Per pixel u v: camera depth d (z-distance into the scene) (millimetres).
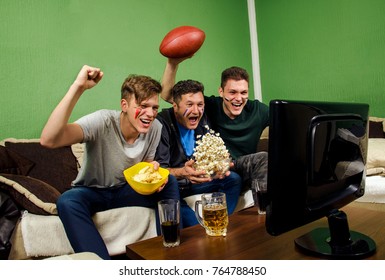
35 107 2184
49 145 1151
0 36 2057
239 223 1027
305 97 3076
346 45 2768
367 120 916
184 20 2879
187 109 1677
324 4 2865
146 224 1533
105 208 1459
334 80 2869
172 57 1760
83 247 1195
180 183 1661
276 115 666
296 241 828
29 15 2146
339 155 795
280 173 681
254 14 3361
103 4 2430
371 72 2650
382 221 977
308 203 747
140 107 1337
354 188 881
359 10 2670
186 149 1747
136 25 2592
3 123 2080
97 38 2408
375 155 1896
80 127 1260
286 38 3152
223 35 3162
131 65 2572
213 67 3094
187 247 865
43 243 1410
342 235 795
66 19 2279
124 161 1409
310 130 716
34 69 2172
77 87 1129
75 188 1368
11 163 1790
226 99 1848
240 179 1693
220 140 1414
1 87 2068
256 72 3396
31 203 1450
